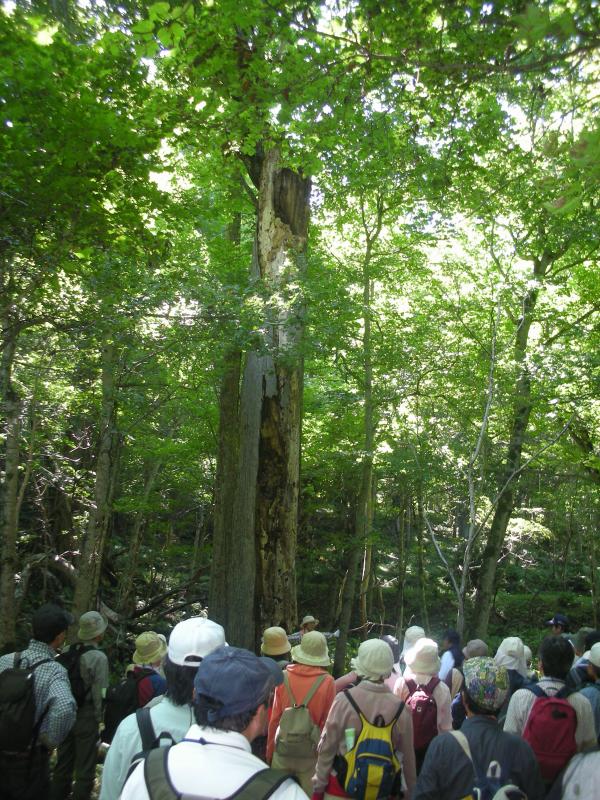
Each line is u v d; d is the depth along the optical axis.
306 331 9.58
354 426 15.21
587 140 3.12
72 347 8.50
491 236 11.57
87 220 6.84
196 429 15.61
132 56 6.69
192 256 10.01
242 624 11.09
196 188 12.74
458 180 10.02
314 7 5.87
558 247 13.08
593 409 12.39
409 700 4.12
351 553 13.57
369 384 12.16
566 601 23.17
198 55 6.84
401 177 10.02
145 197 7.57
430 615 20.69
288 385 11.39
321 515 19.17
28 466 9.60
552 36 3.22
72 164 6.07
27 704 3.21
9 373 7.85
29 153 5.82
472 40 5.34
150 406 12.15
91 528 9.88
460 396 11.62
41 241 6.60
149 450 14.05
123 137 6.24
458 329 12.34
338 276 11.73
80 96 6.26
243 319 8.05
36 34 6.05
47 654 3.49
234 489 13.60
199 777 1.67
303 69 6.23
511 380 11.18
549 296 13.91
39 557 11.80
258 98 7.24
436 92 6.15
